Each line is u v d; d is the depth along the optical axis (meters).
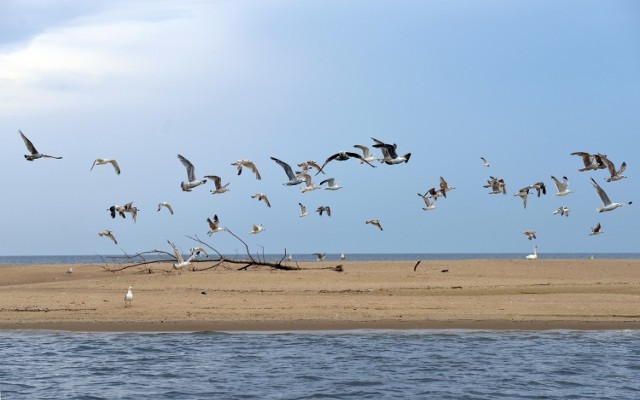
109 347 29.17
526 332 32.00
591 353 28.81
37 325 32.50
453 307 36.31
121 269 53.94
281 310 35.47
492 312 35.34
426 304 36.97
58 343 29.75
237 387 24.17
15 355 27.95
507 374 26.08
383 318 34.19
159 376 25.38
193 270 51.66
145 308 35.72
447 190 45.31
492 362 27.48
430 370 26.34
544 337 31.20
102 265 59.44
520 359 27.94
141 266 58.50
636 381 25.44
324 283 44.94
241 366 26.67
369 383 24.77
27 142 30.86
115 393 23.41
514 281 46.22
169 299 38.06
